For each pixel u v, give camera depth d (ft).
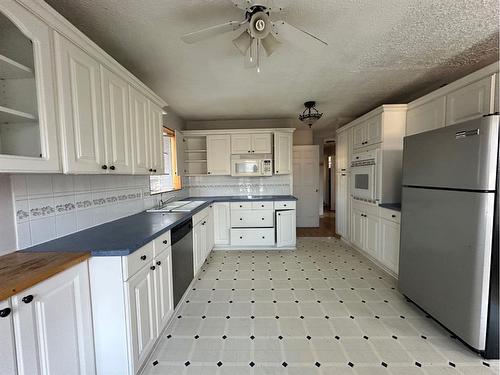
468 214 5.28
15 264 3.67
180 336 6.21
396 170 10.06
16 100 3.89
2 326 2.85
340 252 12.71
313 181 18.76
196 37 4.58
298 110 12.82
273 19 5.16
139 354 4.80
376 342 5.93
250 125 15.14
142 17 5.06
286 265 10.96
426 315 7.02
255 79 8.50
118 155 5.85
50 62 3.92
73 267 3.98
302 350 5.69
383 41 6.17
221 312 7.27
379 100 11.09
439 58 7.16
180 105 11.62
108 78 5.46
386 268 10.04
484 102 6.37
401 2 4.72
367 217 11.26
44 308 3.41
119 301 4.41
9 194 4.20
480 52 6.81
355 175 12.44
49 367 3.49
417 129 9.18
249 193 15.31
